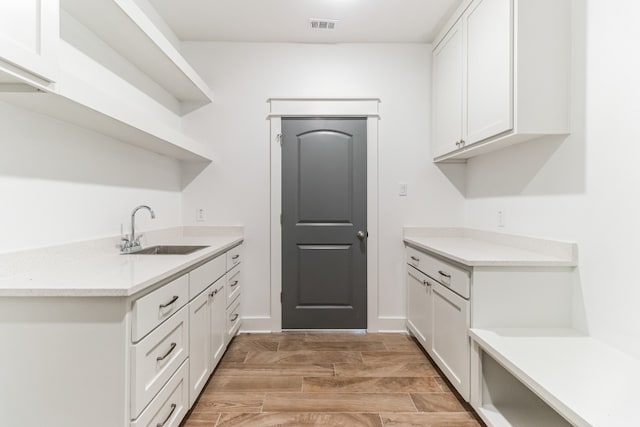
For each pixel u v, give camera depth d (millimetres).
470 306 1663
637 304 1312
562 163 1687
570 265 1615
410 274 2695
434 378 2074
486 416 1538
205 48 2779
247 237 2824
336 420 1671
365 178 2834
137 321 1115
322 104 2797
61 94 1140
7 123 1261
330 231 2838
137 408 1111
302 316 2842
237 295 2656
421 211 2846
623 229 1367
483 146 2094
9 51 916
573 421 994
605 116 1444
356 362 2281
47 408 1073
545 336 1543
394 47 2820
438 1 2256
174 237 2633
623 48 1359
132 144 2074
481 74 1950
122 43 1845
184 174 2801
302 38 2736
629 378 1174
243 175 2812
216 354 2057
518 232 2070
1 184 1242
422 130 2836
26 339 1067
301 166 2826
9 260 1250
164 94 2514
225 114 2799
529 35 1625
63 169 1530
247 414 1714
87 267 1382
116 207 1936
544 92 1635
